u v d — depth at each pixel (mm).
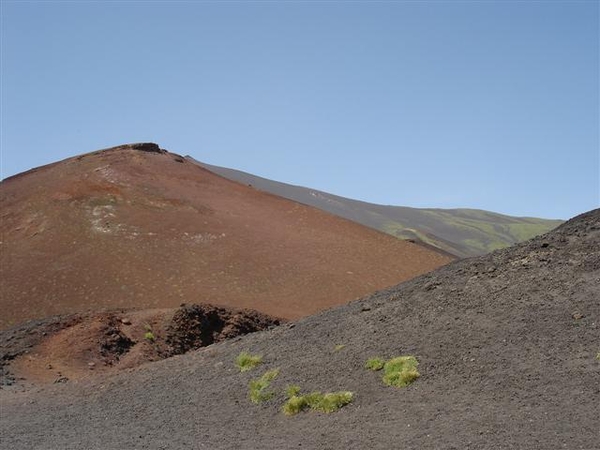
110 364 25438
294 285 41812
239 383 14633
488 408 10133
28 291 39812
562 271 14023
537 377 10633
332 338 15250
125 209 51469
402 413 10789
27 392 20359
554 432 8969
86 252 44656
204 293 39688
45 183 57000
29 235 47688
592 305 12312
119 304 38281
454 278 15953
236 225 51250
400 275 45438
